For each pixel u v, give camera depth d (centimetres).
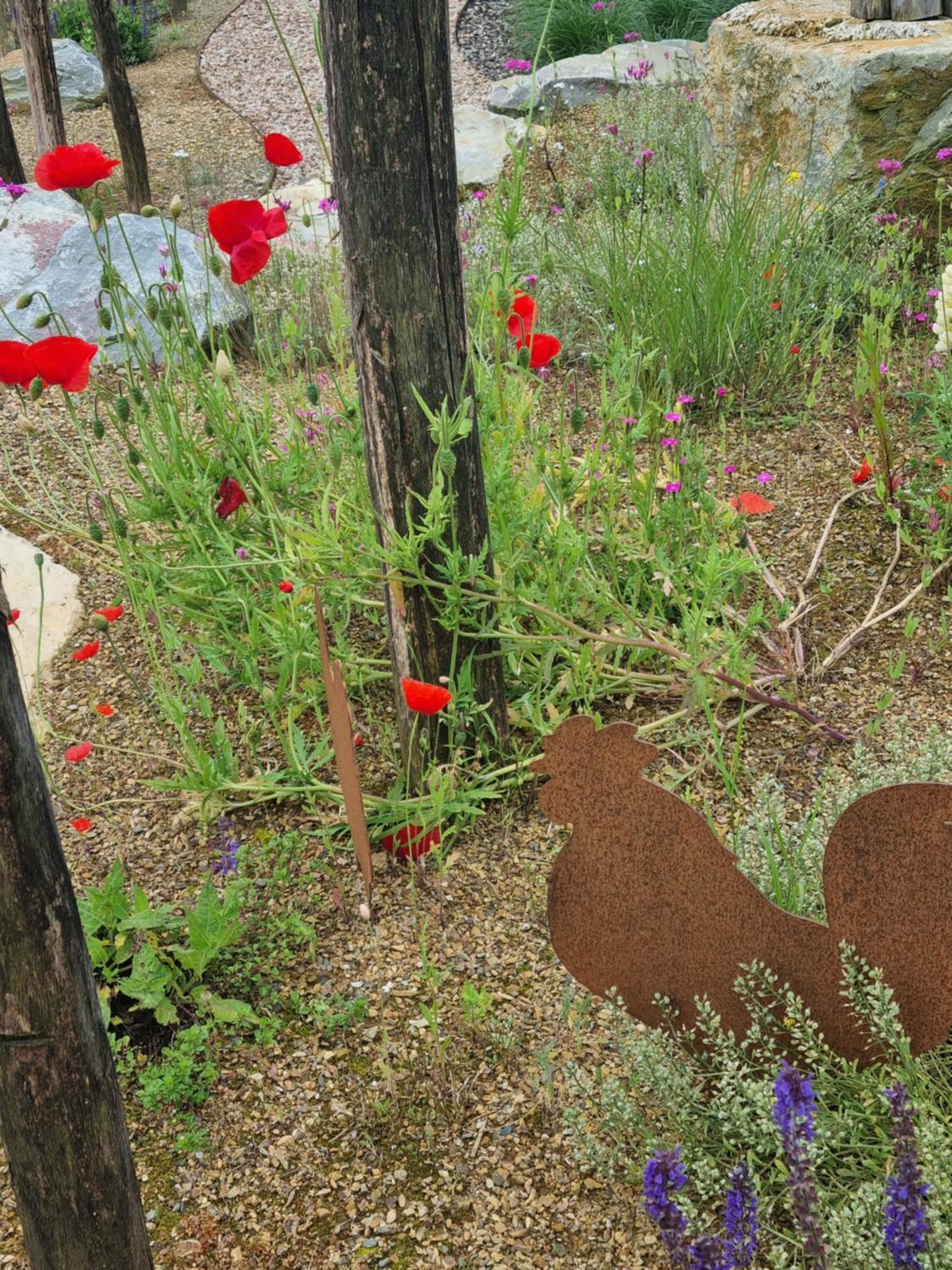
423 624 265
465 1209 196
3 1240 198
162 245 595
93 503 423
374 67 217
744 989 194
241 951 247
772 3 644
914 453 402
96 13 789
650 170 654
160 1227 198
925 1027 189
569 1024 226
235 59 1354
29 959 134
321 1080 221
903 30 550
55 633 367
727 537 337
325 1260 191
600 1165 194
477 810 270
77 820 265
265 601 335
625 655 324
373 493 261
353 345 246
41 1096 141
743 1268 154
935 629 328
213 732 298
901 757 249
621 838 193
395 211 228
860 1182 187
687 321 463
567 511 326
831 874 183
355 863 273
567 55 1110
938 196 487
